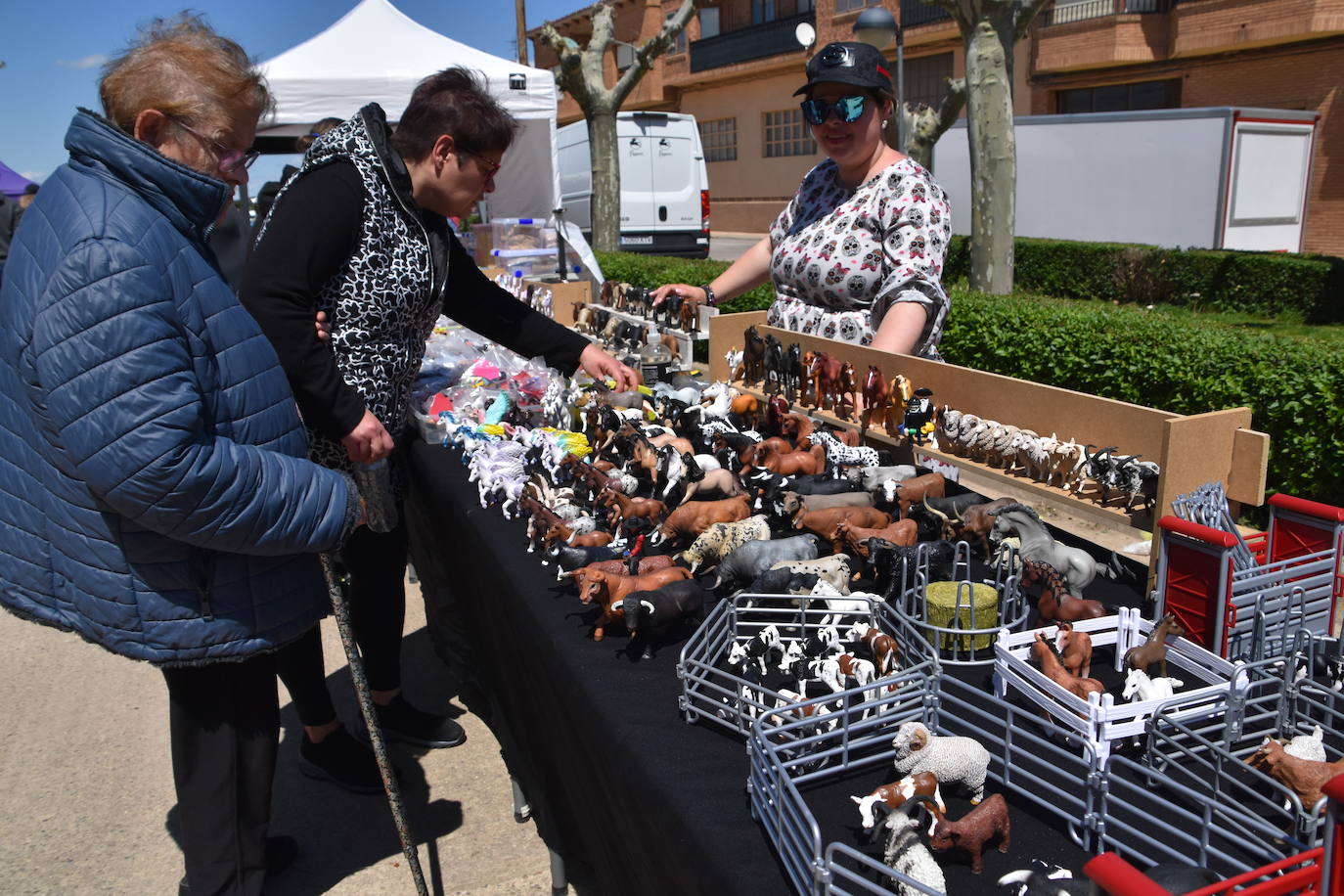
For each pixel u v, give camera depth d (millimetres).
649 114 14789
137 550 1601
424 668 3637
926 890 914
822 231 2963
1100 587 1844
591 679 1546
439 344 3998
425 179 2230
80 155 1519
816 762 1277
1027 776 1174
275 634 1786
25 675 3744
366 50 6789
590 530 2115
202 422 1524
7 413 1592
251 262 2061
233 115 1604
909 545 1845
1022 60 19641
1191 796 1023
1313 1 14727
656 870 1305
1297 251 13953
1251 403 4996
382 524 2533
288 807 2764
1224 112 12289
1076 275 13844
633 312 4355
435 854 2531
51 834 2730
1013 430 2150
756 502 2182
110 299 1417
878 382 2574
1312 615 1510
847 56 2686
